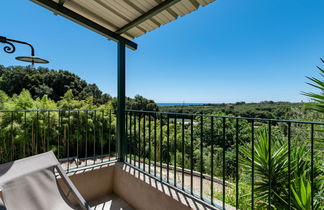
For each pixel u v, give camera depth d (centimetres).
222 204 148
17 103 599
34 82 1580
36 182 135
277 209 161
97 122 666
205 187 322
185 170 434
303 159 182
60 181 197
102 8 208
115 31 253
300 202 138
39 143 557
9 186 122
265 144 192
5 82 1508
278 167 181
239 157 207
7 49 176
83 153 658
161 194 171
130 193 212
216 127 610
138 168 226
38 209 126
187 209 147
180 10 208
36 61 198
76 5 204
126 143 258
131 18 225
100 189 230
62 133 595
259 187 183
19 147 521
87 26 222
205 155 516
